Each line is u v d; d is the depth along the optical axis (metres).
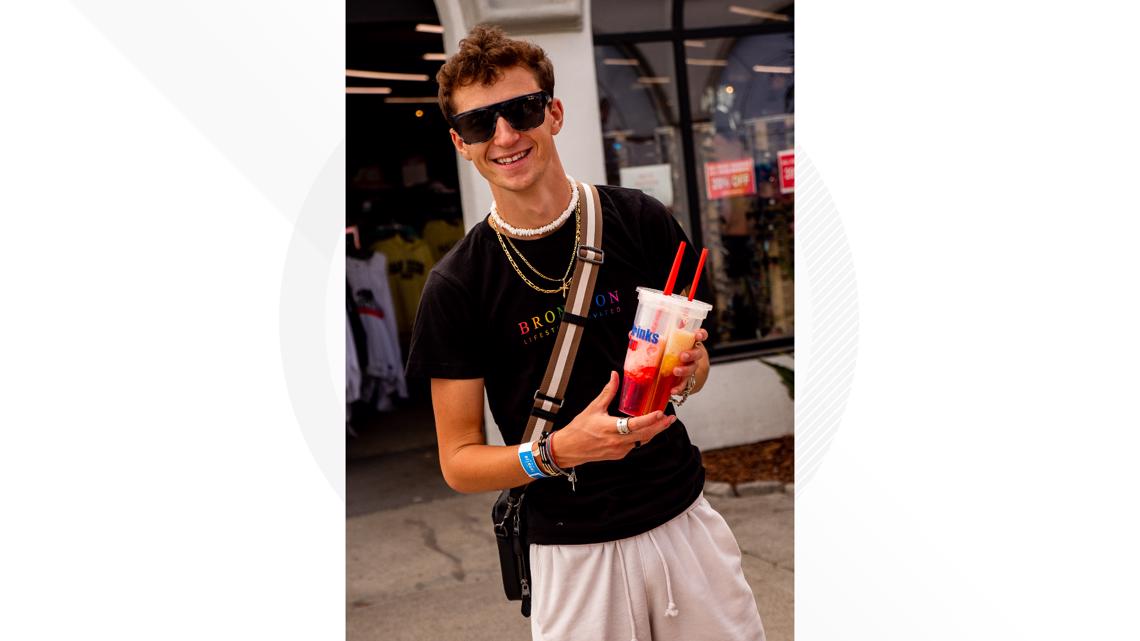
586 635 1.99
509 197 1.93
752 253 6.60
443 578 4.66
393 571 4.83
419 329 2.01
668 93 6.33
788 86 6.50
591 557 1.98
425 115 10.80
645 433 1.79
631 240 2.06
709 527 2.14
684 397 1.97
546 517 2.02
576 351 1.96
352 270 8.27
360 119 10.68
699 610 2.05
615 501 1.98
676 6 6.24
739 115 6.47
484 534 5.29
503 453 1.93
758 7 6.38
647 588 2.00
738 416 6.40
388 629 4.08
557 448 1.86
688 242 2.20
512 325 2.00
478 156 1.90
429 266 9.52
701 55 6.35
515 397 2.04
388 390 8.65
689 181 6.39
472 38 1.90
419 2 6.02
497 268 1.99
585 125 5.86
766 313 6.66
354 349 8.02
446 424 2.02
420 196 10.43
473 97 1.88
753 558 4.49
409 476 6.68
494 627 4.02
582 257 1.96
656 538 2.01
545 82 1.92
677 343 1.81
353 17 5.95
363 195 10.35
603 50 6.22
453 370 1.99
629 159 6.33
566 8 5.61
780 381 6.43
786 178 6.59
